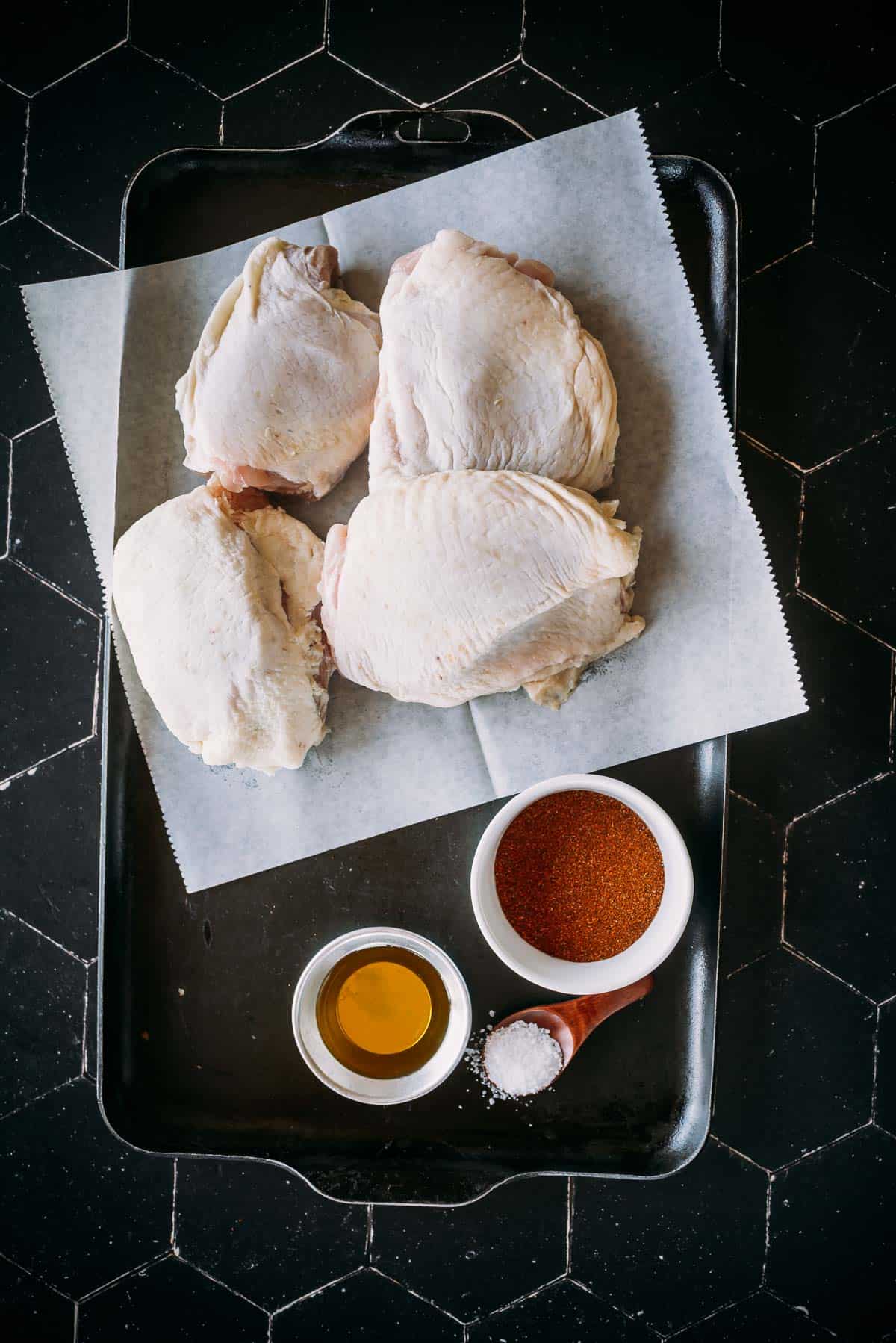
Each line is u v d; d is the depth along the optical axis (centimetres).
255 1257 84
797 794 83
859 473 83
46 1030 85
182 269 78
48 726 85
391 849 79
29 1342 84
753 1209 83
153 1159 85
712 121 83
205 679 75
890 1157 83
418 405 74
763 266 83
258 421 76
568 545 73
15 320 85
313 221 78
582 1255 84
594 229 77
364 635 74
